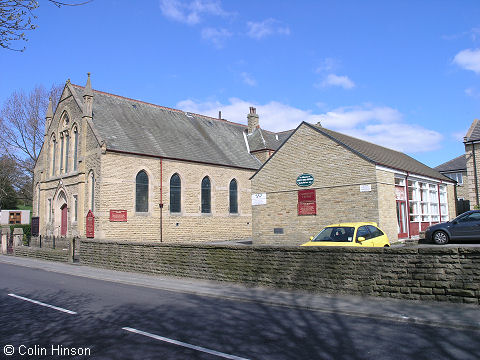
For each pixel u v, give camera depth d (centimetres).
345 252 1070
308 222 2188
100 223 2492
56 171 3141
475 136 2856
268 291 1162
